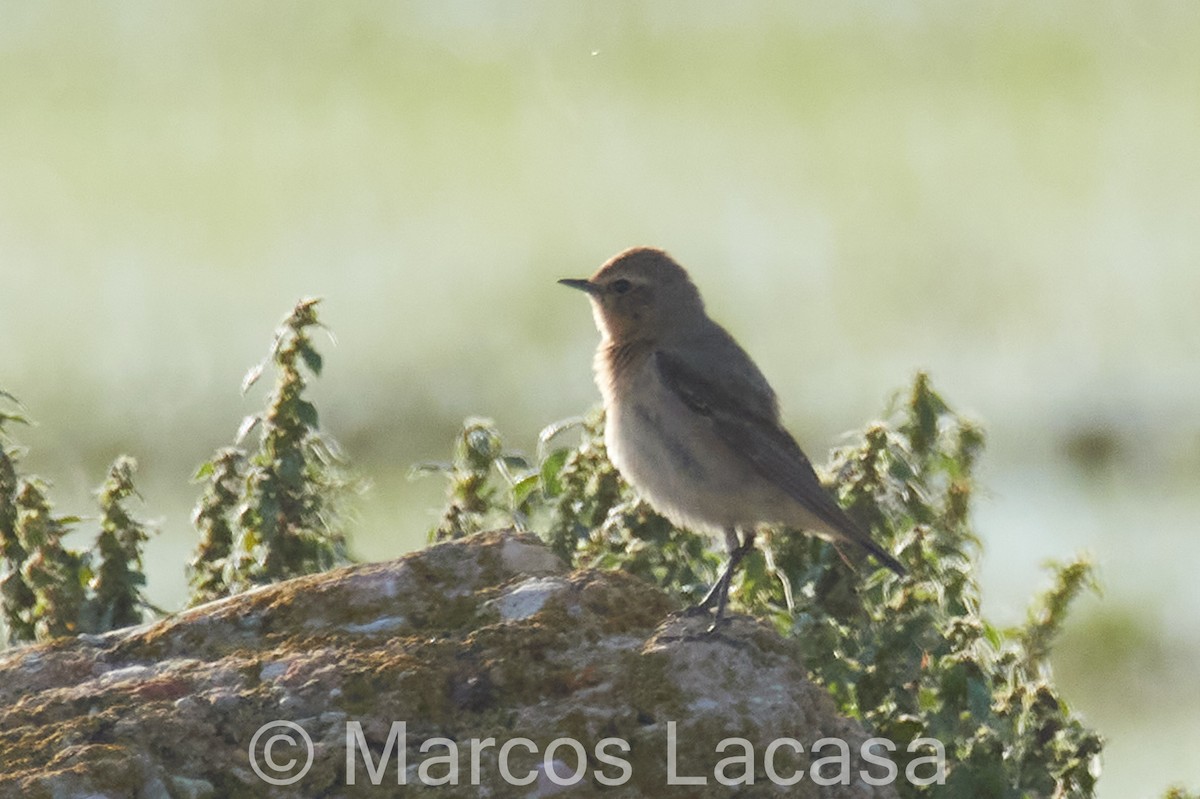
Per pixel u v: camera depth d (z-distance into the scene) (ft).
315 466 37.63
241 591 36.17
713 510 36.91
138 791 27.35
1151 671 59.06
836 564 36.58
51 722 28.86
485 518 37.99
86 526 58.03
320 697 29.22
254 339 94.84
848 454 36.99
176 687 29.53
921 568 35.29
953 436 38.60
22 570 37.93
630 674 29.68
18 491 37.58
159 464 77.87
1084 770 32.65
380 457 77.97
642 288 39.73
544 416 82.99
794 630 34.09
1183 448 78.28
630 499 38.40
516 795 27.81
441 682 29.50
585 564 36.68
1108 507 72.79
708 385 37.14
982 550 38.01
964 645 33.30
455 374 87.56
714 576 37.96
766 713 29.14
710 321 40.32
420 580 32.30
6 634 38.32
